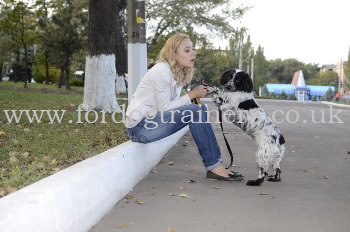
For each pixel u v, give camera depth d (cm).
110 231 373
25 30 3112
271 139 553
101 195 405
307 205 469
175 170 635
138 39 819
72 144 684
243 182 568
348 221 417
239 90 560
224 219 412
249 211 441
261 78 9519
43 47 3575
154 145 654
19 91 2355
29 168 479
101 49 1283
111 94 1302
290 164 722
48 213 302
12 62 5078
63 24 3181
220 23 3153
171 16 3148
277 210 447
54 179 349
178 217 415
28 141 695
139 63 819
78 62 4844
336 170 682
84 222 361
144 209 438
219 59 6062
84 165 409
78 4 2991
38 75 4994
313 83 11388
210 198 485
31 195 301
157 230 378
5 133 761
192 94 551
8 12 2856
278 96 7488
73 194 344
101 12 1272
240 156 787
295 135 1179
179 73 543
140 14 816
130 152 519
